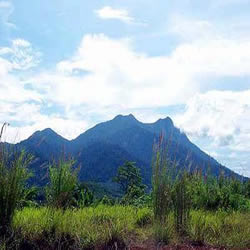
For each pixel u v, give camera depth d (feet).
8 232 20.86
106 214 26.58
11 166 21.52
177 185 25.22
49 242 21.13
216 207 32.99
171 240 23.45
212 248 23.25
